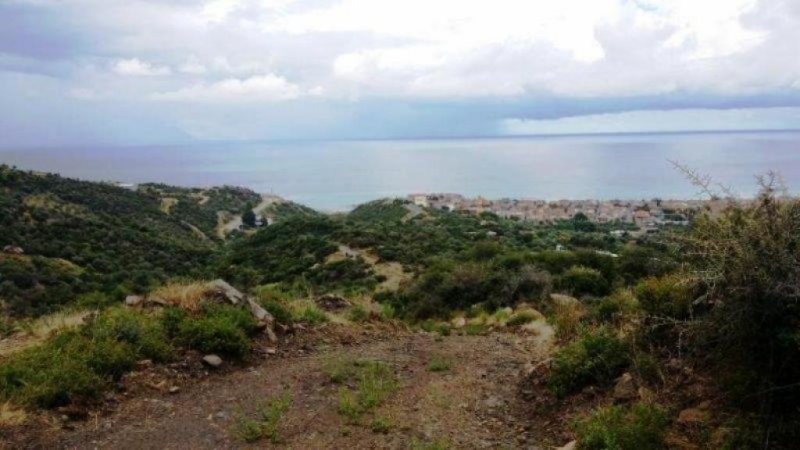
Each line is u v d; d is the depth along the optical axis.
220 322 8.20
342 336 9.99
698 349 5.13
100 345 7.04
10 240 40.50
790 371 4.28
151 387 6.73
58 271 36.09
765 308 4.29
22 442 5.13
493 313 16.25
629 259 20.03
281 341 9.07
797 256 4.28
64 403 5.97
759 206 4.58
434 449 5.09
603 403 5.51
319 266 38.19
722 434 4.21
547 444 5.25
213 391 6.81
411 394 6.85
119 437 5.41
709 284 4.80
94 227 50.47
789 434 4.03
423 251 42.09
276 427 5.66
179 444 5.26
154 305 9.04
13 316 26.41
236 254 51.34
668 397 4.95
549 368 6.86
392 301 21.44
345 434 5.52
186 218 86.81
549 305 14.62
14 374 6.27
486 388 7.18
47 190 61.84
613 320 7.23
